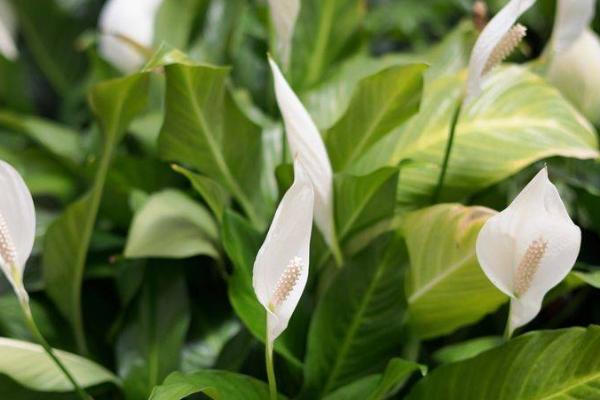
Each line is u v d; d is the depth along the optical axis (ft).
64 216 3.32
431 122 3.43
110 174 3.69
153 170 3.72
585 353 2.77
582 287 3.59
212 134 3.28
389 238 3.07
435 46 3.92
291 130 2.92
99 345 3.54
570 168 3.68
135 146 4.00
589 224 3.62
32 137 4.31
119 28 4.10
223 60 4.48
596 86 3.68
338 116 3.68
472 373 2.88
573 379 2.77
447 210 3.02
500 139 3.35
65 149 4.05
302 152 2.93
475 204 3.49
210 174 3.38
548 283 2.70
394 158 3.41
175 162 3.68
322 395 3.07
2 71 5.04
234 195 3.43
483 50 2.86
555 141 3.33
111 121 3.23
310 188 2.56
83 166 3.83
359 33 4.21
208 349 3.37
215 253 3.33
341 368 3.07
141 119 3.95
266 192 3.58
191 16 4.41
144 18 4.13
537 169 3.58
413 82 3.11
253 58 4.65
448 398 2.91
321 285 3.22
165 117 3.23
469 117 3.42
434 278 3.05
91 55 4.25
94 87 3.15
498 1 4.42
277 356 3.21
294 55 4.12
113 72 4.22
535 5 4.36
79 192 4.19
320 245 3.26
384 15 5.04
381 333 3.07
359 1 4.14
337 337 3.08
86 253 3.45
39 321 3.50
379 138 3.27
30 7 5.47
